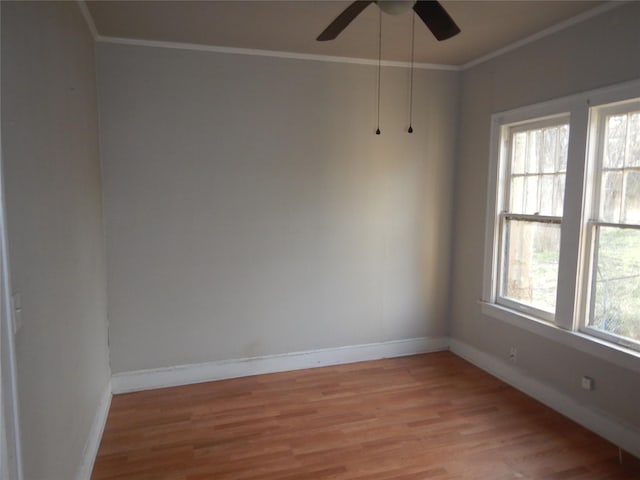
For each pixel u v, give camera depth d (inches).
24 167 58.9
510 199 137.2
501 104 136.3
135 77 125.3
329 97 142.9
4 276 48.7
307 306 147.7
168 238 132.2
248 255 140.0
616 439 103.2
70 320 81.0
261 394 129.6
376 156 149.9
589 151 108.3
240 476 91.7
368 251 152.6
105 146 124.3
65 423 75.5
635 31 96.0
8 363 49.4
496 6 103.0
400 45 131.0
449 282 163.9
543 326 121.4
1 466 47.8
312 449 101.5
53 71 75.0
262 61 135.5
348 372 145.7
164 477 91.4
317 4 102.0
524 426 111.7
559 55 115.1
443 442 104.5
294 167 141.7
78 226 90.7
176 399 126.5
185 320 135.9
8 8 55.1
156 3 100.8
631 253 101.0
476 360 151.6
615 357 101.8
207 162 133.5
